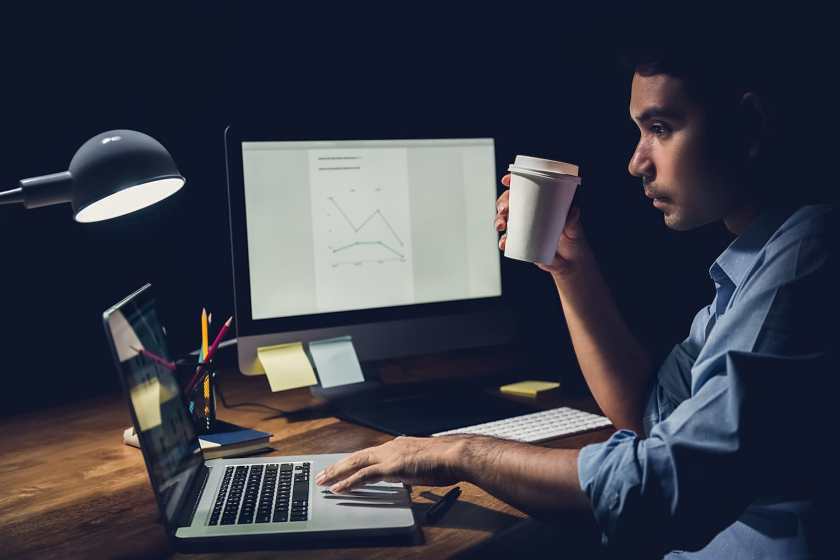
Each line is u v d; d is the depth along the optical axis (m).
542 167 1.16
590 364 1.31
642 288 2.17
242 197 1.49
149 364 1.02
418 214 1.66
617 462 0.83
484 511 1.02
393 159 1.63
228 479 1.10
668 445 0.81
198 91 2.21
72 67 2.06
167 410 1.04
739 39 0.87
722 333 0.86
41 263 2.01
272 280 1.52
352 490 1.04
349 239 1.59
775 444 0.79
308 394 1.66
